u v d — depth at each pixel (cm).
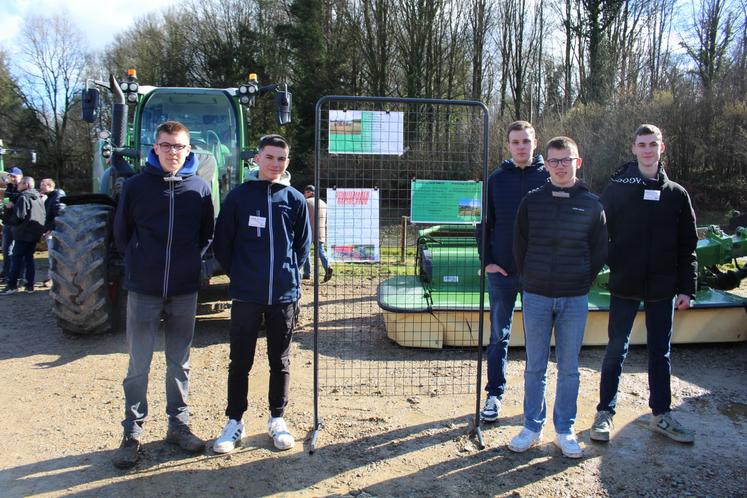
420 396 401
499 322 358
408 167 445
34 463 306
